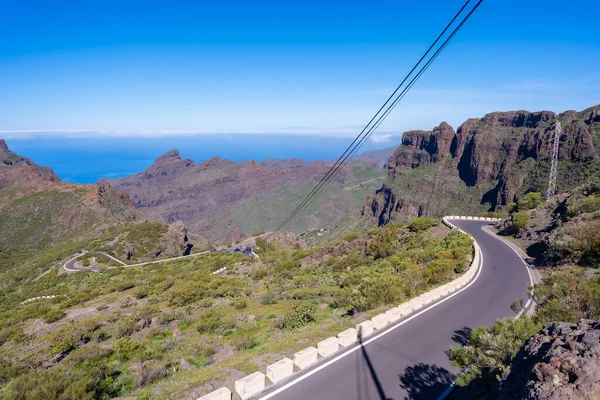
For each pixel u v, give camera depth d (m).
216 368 11.73
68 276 86.31
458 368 11.30
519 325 9.32
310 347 11.77
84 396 10.52
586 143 109.88
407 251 35.59
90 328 23.19
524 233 41.56
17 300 71.56
